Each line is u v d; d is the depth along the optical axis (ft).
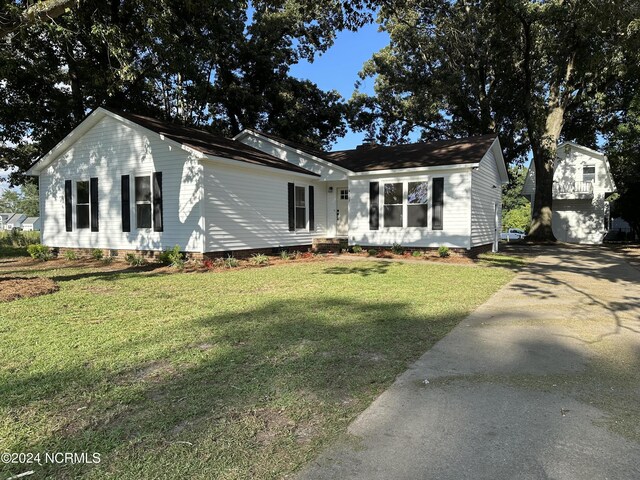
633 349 14.37
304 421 9.28
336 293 24.09
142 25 46.34
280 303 21.22
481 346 14.69
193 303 21.24
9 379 11.33
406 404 10.18
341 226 55.67
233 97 81.25
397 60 82.33
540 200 74.74
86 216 45.80
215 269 34.76
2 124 55.83
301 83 88.58
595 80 67.31
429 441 8.51
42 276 30.94
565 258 47.34
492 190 55.88
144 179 41.19
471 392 10.91
